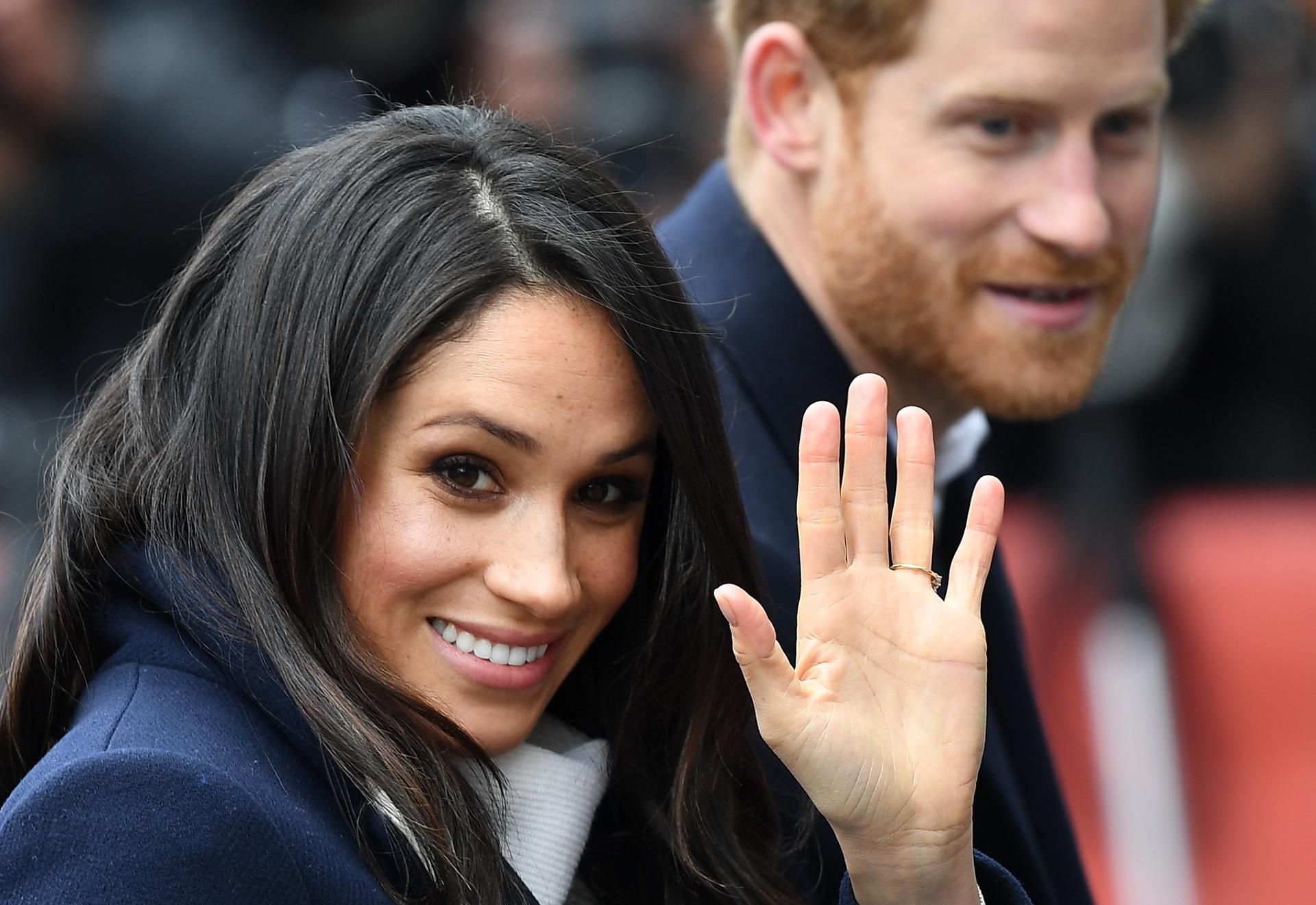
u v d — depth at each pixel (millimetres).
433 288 6703
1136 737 15383
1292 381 16969
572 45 16516
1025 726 10023
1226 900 15062
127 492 7168
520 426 6730
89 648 7227
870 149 9062
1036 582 15812
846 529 7238
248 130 14992
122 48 14984
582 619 7254
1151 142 9234
